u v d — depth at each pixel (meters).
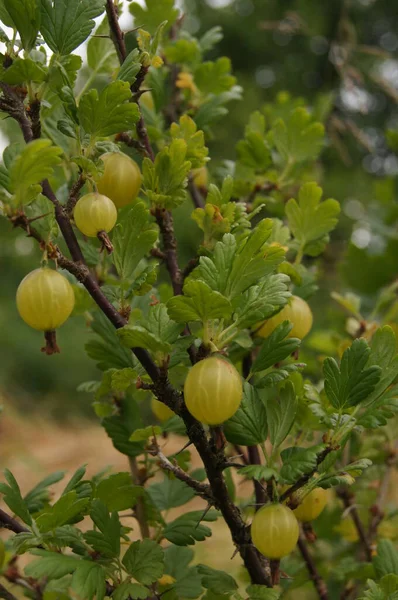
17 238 3.76
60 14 0.48
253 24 4.23
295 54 4.27
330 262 1.04
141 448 0.54
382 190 0.96
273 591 0.47
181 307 0.44
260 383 0.47
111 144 0.48
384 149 3.65
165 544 0.68
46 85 0.47
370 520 0.67
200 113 0.60
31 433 2.93
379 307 0.67
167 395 0.46
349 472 0.47
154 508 0.54
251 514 0.59
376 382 0.45
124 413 0.54
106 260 0.56
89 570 0.45
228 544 1.08
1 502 1.10
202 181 0.63
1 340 3.45
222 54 4.36
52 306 0.45
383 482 0.65
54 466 2.26
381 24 4.35
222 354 0.45
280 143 0.62
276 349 0.47
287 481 0.45
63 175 0.61
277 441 0.47
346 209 3.17
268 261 0.45
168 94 0.65
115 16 0.50
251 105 3.33
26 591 0.56
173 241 0.52
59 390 3.43
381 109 3.82
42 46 0.53
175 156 0.49
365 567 0.57
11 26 0.48
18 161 0.43
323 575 0.64
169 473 0.54
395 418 0.65
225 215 0.48
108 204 0.47
